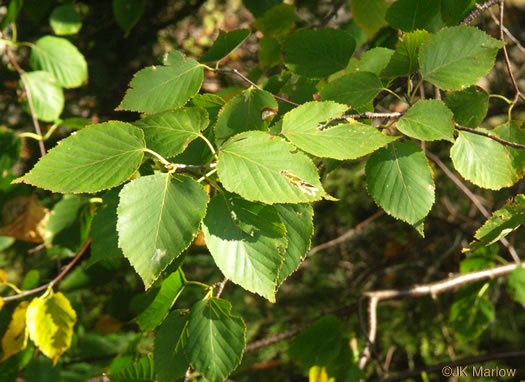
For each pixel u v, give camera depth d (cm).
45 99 100
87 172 44
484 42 52
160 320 56
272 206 46
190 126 49
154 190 44
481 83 130
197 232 43
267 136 45
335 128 48
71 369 110
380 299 96
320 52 59
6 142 94
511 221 49
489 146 53
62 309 73
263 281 45
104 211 53
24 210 90
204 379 49
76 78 103
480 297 100
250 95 52
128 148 45
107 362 110
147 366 62
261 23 88
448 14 63
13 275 124
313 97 58
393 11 61
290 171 44
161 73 52
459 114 58
